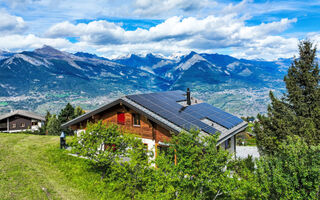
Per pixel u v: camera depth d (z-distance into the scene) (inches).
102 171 700.7
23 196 443.8
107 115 882.1
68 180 624.4
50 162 756.6
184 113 800.9
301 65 650.2
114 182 613.3
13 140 1103.6
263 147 669.3
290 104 675.4
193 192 436.5
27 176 560.4
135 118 809.5
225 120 885.8
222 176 405.4
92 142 629.0
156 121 692.1
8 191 450.6
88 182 625.9
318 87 629.6
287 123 616.4
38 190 486.9
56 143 1061.1
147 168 525.3
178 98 1023.0
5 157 708.0
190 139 440.1
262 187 390.6
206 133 678.5
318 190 348.8
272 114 667.4
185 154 437.1
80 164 759.7
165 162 453.1
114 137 633.6
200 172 426.0
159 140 734.5
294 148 393.1
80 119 903.1
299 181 371.6
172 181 434.6
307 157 375.6
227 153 423.2
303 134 571.8
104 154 612.1
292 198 365.7
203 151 440.5
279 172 386.0
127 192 542.6
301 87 663.1
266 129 652.7
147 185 479.2
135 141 570.3
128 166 556.4
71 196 510.3
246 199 451.2
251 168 671.8
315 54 643.5
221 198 529.7
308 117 613.0
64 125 941.2
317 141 538.6
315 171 350.3
